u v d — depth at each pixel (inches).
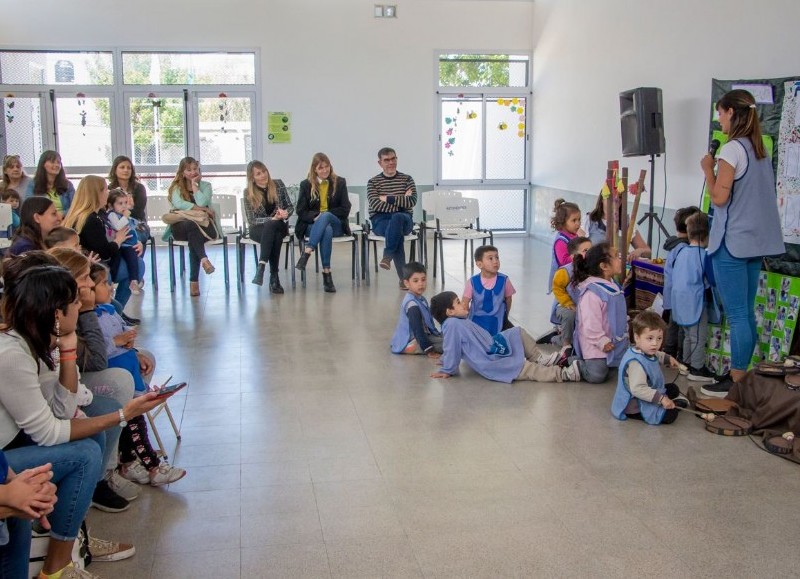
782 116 213.5
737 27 244.4
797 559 110.7
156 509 125.6
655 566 108.8
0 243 236.4
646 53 301.6
